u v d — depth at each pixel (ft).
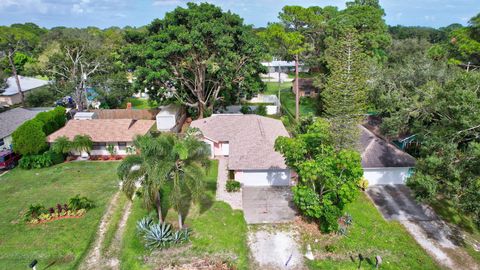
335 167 65.92
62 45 155.74
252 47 131.54
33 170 103.96
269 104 186.19
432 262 62.44
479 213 56.44
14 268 61.41
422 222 74.95
